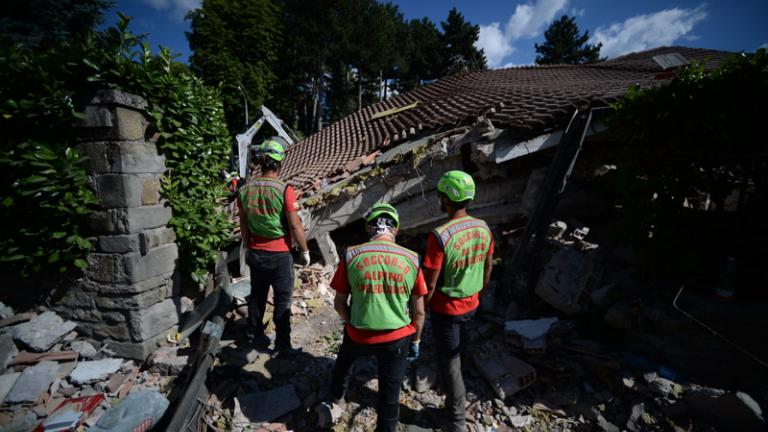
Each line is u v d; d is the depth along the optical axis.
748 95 2.65
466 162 5.26
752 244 2.82
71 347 3.24
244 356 3.35
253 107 18.09
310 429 2.67
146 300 3.29
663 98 2.93
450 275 2.39
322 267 5.39
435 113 7.16
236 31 18.72
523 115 4.55
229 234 4.59
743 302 2.76
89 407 2.71
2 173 2.93
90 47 2.97
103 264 3.17
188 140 3.79
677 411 2.55
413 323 2.31
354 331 2.23
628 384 2.76
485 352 3.22
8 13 12.22
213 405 2.76
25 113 2.84
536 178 4.96
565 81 8.25
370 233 2.32
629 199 3.32
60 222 3.03
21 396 2.66
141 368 3.24
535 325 3.32
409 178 5.17
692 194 3.04
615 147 5.18
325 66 32.38
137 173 3.16
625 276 3.55
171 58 3.56
